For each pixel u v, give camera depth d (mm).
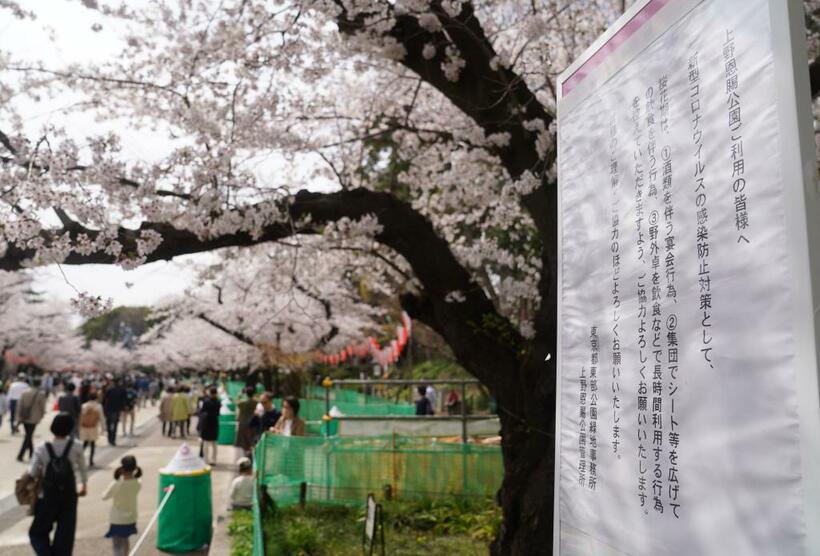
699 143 1992
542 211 5051
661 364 2078
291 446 9031
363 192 5402
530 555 4656
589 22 6406
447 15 4961
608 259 2449
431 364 22500
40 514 6027
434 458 8977
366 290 18281
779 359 1628
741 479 1707
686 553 1879
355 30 5152
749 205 1772
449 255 5535
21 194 4191
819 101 5152
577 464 2564
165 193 4754
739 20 1868
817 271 1565
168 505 7605
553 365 4859
